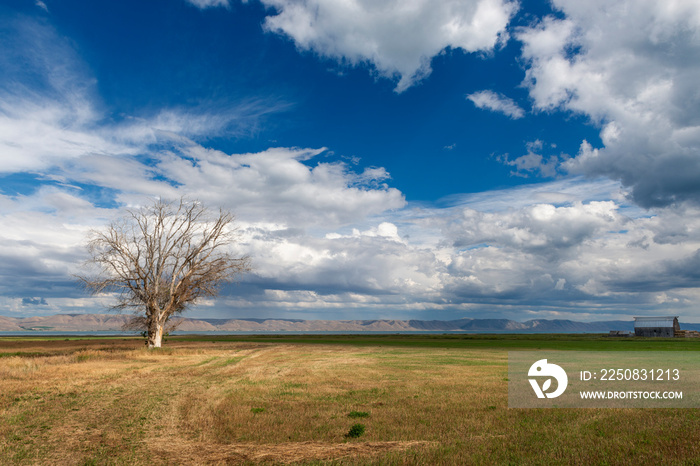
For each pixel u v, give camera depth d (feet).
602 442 34.55
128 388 67.82
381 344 239.91
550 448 33.37
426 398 59.41
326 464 30.78
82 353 133.18
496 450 33.47
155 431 41.32
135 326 165.17
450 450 33.60
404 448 35.04
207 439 38.45
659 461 29.27
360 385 73.31
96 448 35.83
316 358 135.85
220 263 170.60
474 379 81.51
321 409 51.90
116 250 160.04
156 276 164.25
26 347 195.83
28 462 32.37
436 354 154.61
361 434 39.29
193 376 85.56
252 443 37.24
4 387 66.44
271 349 185.47
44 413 48.85
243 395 62.03
